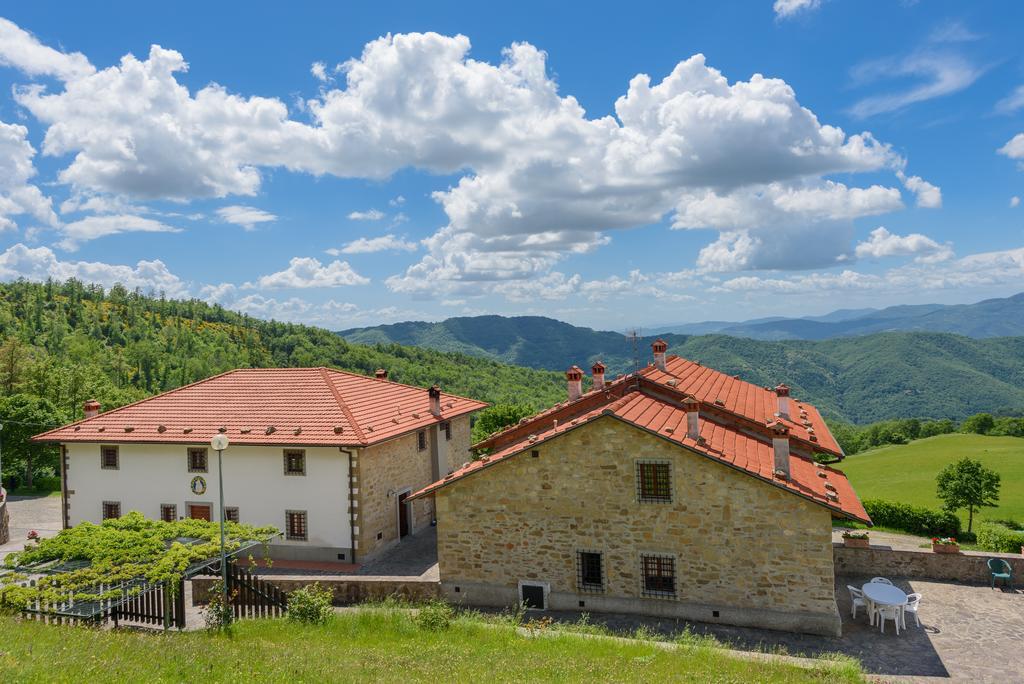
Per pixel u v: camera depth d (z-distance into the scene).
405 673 12.82
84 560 18.28
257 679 11.67
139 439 28.06
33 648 11.77
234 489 27.27
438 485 21.28
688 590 18.94
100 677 10.56
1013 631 17.67
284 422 27.59
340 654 14.38
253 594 19.80
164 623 17.72
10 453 47.00
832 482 20.61
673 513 19.06
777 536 18.09
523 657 14.40
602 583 19.81
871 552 22.53
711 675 13.26
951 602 19.84
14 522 36.75
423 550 27.69
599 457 19.77
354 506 25.83
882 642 17.19
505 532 20.75
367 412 28.64
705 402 23.44
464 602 21.05
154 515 28.25
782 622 18.02
